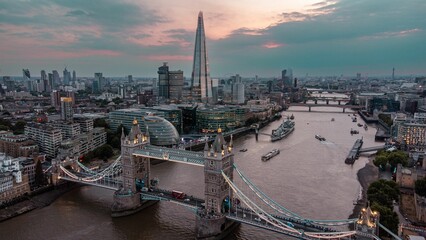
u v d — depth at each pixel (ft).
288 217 616.39
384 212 581.53
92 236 629.10
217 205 633.61
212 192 638.12
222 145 638.94
